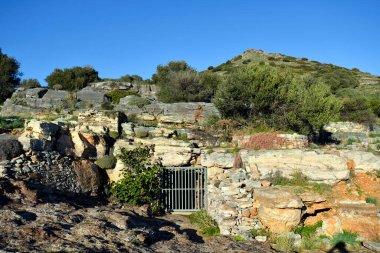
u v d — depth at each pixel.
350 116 29.58
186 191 16.61
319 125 19.22
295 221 11.92
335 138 22.44
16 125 16.14
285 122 19.06
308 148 15.54
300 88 21.19
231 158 15.05
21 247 7.55
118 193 14.55
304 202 12.52
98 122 16.88
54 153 13.41
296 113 19.23
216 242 11.30
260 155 14.60
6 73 38.31
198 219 13.86
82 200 13.20
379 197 13.09
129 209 13.87
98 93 27.80
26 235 8.21
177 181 16.67
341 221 12.31
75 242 8.50
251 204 12.56
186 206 16.47
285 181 13.76
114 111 17.27
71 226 9.48
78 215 10.59
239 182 13.15
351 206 12.64
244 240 11.79
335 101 20.83
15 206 9.89
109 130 16.66
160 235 11.09
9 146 12.00
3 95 35.38
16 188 10.81
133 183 14.44
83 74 44.78
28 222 9.02
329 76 54.72
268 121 19.36
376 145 20.00
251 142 16.02
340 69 69.12
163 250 9.56
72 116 19.47
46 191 12.09
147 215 13.80
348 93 41.75
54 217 9.77
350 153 14.58
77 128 15.50
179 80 30.62
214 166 15.16
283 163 14.30
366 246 11.45
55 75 43.66
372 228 12.00
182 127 19.70
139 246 9.31
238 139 16.86
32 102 23.92
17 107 23.00
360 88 51.81
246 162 14.75
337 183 13.59
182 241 10.89
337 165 13.86
